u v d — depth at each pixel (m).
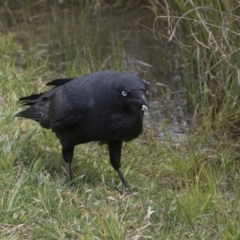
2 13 18.14
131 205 8.63
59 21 17.20
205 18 11.61
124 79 8.44
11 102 11.68
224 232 8.13
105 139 8.95
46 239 7.72
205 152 11.08
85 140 9.05
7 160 9.36
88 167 9.73
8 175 8.97
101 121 8.63
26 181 8.75
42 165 9.37
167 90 13.96
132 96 8.37
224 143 11.47
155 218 8.39
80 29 16.47
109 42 16.03
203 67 12.27
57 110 8.95
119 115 8.57
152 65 15.02
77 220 8.08
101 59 15.01
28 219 7.99
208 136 11.74
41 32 16.73
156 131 12.10
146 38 16.20
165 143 11.41
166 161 10.62
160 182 9.98
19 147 9.78
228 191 9.87
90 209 8.36
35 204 8.35
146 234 7.99
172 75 14.57
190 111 13.01
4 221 7.94
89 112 8.65
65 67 14.46
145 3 17.59
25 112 9.71
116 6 17.89
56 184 8.91
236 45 11.31
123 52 15.62
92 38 16.28
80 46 15.19
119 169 9.41
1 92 12.08
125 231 7.82
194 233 8.13
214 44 11.52
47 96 9.56
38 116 9.52
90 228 7.78
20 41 16.23
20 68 14.28
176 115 12.88
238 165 10.65
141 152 10.80
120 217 8.20
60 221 8.02
